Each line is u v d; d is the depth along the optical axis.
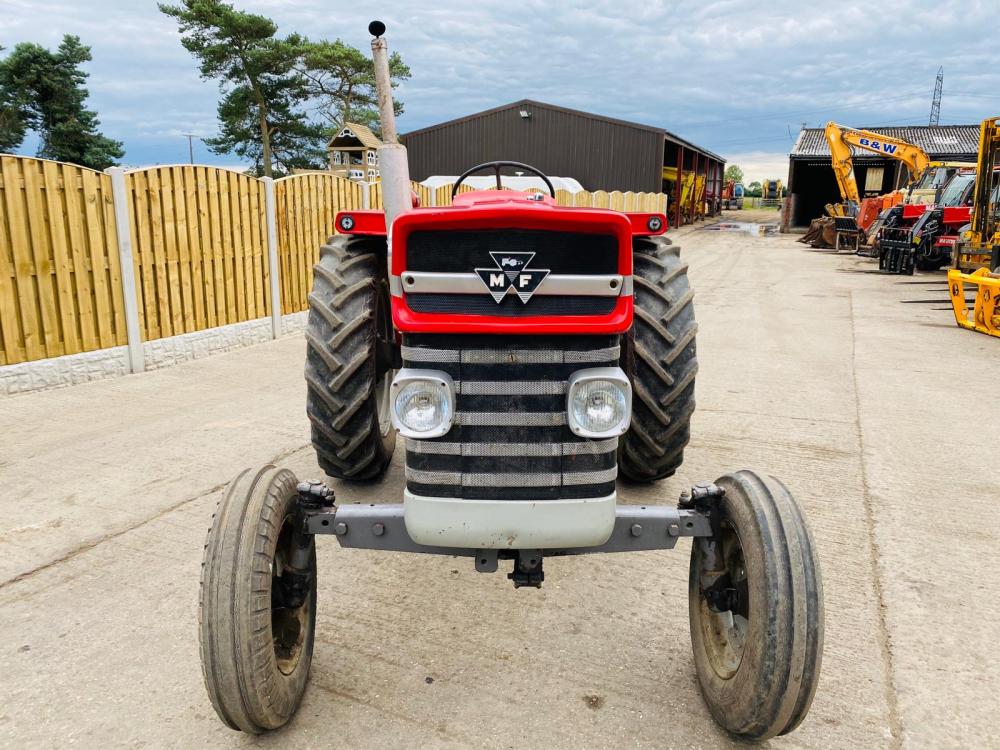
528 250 2.01
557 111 29.34
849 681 2.55
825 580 3.20
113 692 2.47
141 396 5.90
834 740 2.28
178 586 3.12
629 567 3.33
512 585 3.17
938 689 2.51
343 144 24.41
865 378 6.63
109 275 6.39
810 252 22.45
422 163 31.23
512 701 2.44
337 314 3.50
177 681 2.53
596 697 2.46
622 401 2.07
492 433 2.09
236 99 45.38
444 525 2.11
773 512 2.07
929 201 18.88
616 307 2.08
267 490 2.17
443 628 2.85
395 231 2.03
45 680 2.52
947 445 4.86
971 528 3.69
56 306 6.02
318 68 46.78
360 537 2.28
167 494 4.01
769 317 10.05
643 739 2.27
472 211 1.98
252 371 6.82
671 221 35.75
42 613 2.91
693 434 5.05
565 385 2.07
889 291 12.98
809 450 4.75
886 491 4.12
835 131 23.70
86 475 4.26
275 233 8.30
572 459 2.10
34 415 5.34
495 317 2.04
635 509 2.28
